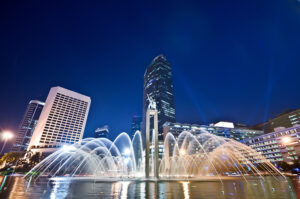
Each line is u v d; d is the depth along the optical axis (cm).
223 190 1759
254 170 9244
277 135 11188
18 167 9781
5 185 2183
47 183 2622
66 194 1480
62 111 18200
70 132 18062
